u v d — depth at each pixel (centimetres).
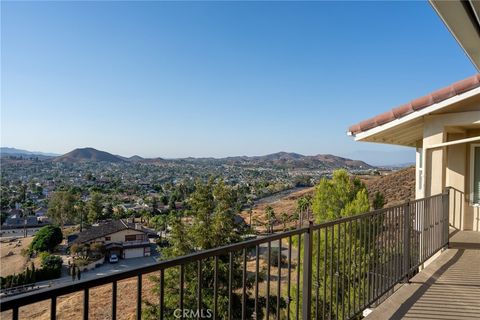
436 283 434
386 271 391
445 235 591
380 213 383
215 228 1290
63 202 6575
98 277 143
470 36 276
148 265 163
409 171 2509
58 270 3117
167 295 978
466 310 355
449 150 744
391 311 354
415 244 471
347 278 338
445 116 604
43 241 4191
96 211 6588
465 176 733
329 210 1198
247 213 5166
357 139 678
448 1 228
